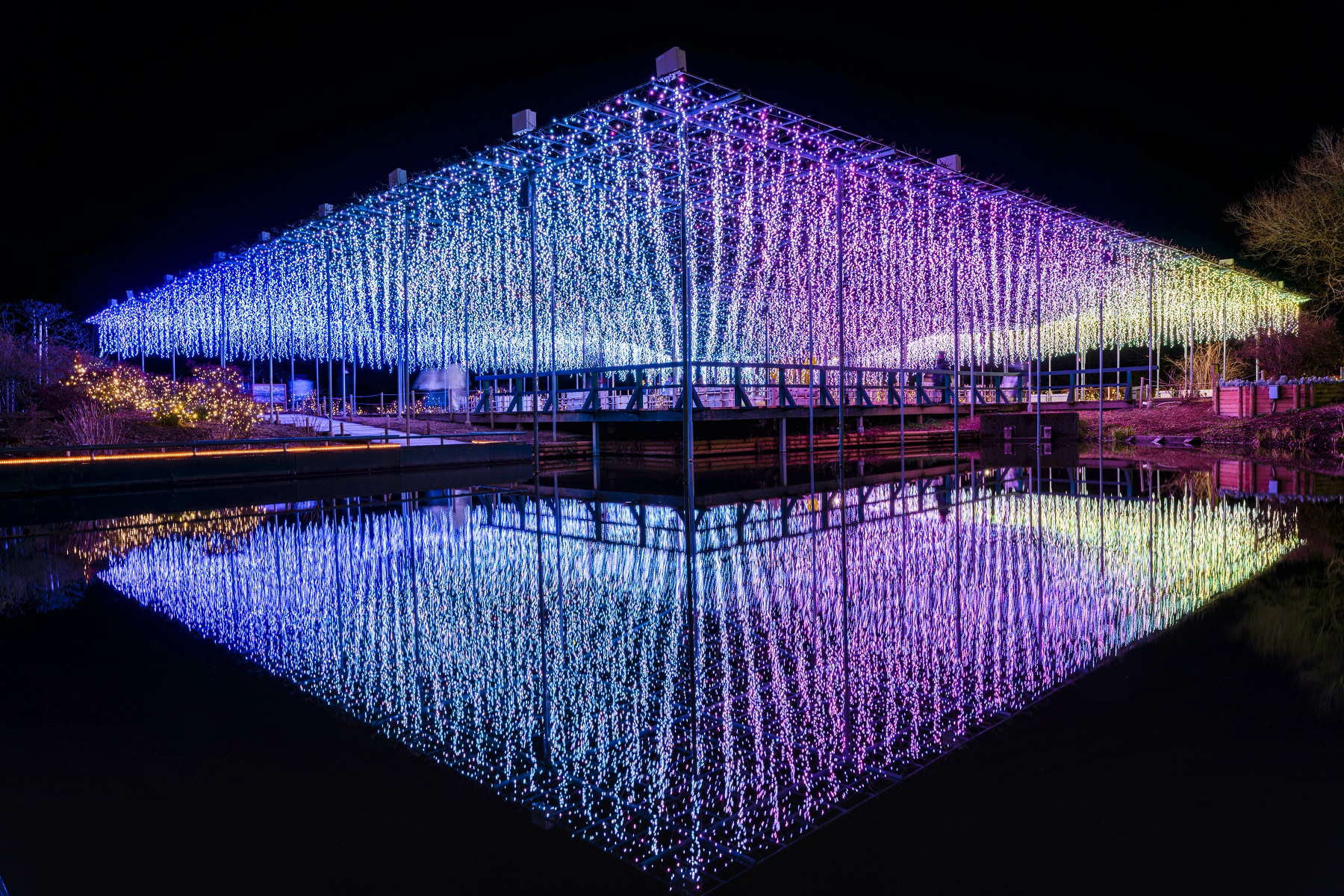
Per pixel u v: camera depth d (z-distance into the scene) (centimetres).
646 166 1384
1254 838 199
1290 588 457
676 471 1370
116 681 339
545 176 1397
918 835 204
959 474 1237
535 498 1019
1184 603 434
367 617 440
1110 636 375
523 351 2355
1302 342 2367
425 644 388
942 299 2175
